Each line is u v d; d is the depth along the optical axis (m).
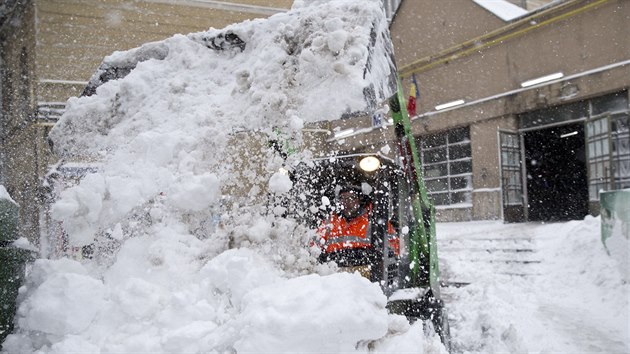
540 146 15.86
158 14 11.88
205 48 3.87
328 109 3.10
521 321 6.31
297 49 3.35
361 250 4.04
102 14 11.50
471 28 15.35
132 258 3.11
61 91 11.09
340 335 2.26
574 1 12.83
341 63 3.11
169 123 3.54
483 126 14.92
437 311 4.31
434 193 16.34
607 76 12.35
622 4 12.14
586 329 5.94
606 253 8.17
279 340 2.23
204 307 2.64
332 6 3.37
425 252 4.52
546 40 13.59
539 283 8.34
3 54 14.68
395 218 4.40
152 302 2.68
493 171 14.53
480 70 15.12
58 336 2.59
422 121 16.53
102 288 2.75
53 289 2.65
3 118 14.05
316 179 4.09
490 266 9.70
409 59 17.09
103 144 3.70
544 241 10.12
